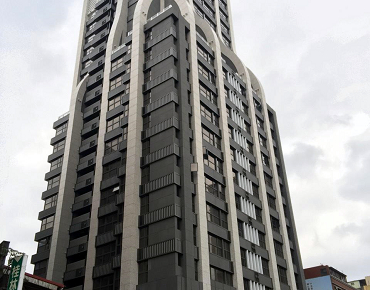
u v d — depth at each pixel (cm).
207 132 5212
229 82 6381
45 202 5838
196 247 4091
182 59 5219
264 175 6344
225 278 4366
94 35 7469
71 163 5797
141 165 4616
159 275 3838
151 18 5750
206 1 8038
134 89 5144
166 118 4719
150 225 4175
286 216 6550
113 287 4128
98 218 4812
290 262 5781
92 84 6444
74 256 5075
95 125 5934
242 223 5128
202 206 4391
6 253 2661
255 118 6644
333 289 7494
